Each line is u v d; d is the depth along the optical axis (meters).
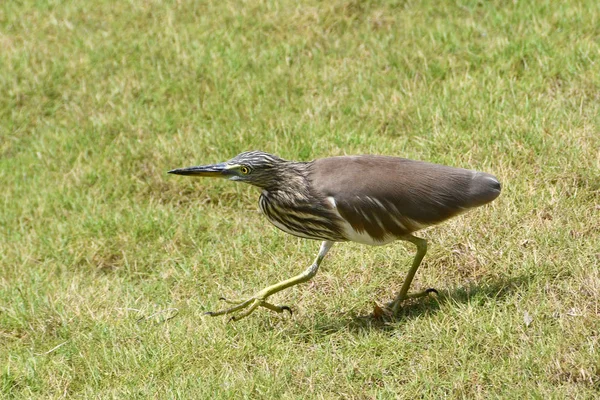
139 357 10.62
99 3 19.53
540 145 13.07
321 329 10.84
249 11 18.36
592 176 12.27
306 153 14.27
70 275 13.01
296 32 17.69
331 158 11.04
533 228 11.55
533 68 15.17
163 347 10.74
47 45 18.41
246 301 10.86
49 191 14.72
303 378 9.94
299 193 10.73
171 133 15.55
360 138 14.27
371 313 11.10
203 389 9.78
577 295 10.27
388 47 16.64
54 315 11.84
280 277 12.02
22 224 14.12
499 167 12.82
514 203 12.10
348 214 10.51
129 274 12.88
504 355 9.70
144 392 9.97
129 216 13.78
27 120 16.81
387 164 10.77
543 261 10.91
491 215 11.90
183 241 13.30
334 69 16.33
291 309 11.38
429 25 17.14
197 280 12.35
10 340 11.75
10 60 17.92
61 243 13.52
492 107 14.30
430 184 10.50
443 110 14.39
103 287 12.36
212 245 13.06
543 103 14.15
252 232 13.06
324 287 11.70
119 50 17.91
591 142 12.94
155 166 14.64
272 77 16.31
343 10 17.91
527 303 10.30
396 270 11.65
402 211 10.46
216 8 18.72
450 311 10.40
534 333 9.84
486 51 15.83
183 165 14.59
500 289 10.67
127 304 11.89
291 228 11.04
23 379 10.74
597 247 11.02
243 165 10.82
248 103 15.84
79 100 16.94
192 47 17.59
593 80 14.30
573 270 10.70
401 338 10.27
